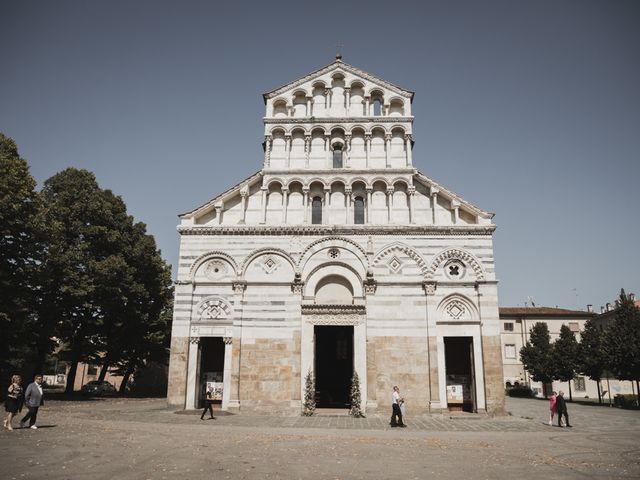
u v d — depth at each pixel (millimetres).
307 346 38656
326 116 43625
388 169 41969
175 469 16797
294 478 15930
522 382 90188
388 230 40500
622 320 53844
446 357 40344
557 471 17531
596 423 36156
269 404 37781
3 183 39281
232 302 39656
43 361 50562
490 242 39906
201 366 40688
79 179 53625
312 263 40281
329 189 41875
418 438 25984
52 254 47344
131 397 60000
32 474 15656
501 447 23125
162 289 63438
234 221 41906
